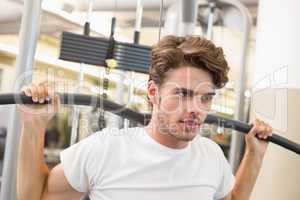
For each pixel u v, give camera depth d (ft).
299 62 6.23
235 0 8.61
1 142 8.60
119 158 3.90
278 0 6.52
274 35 6.54
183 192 3.91
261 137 4.72
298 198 6.09
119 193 3.84
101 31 6.17
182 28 7.17
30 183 3.73
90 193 4.02
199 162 4.12
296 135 6.09
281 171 6.20
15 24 9.15
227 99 5.36
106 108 4.41
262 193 6.37
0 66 9.66
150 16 8.77
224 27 9.21
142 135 4.06
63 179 3.84
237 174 4.82
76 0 6.95
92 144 3.91
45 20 7.42
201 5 8.98
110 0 7.95
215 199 4.48
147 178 3.88
